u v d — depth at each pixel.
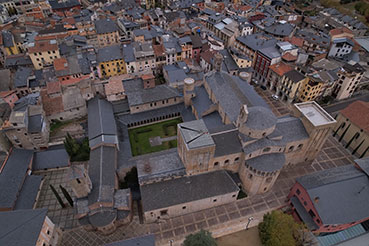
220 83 93.00
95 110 97.19
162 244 67.44
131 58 122.94
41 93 101.19
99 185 69.88
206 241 59.59
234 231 70.81
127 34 154.38
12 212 59.72
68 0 196.25
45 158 85.88
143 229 70.19
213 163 72.06
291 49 122.38
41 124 86.25
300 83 108.88
